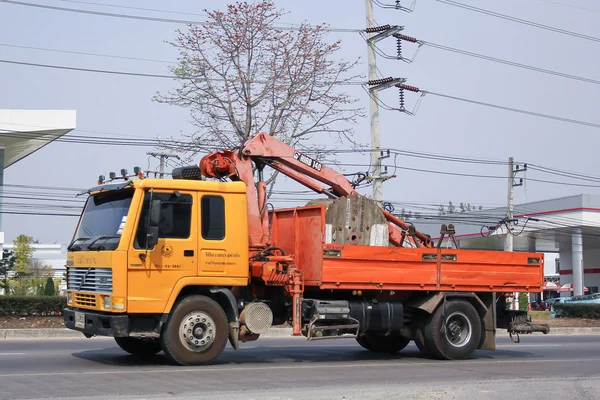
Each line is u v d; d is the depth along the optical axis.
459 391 9.20
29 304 21.80
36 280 49.41
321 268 12.75
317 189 14.85
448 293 14.21
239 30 25.97
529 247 64.56
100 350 14.86
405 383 10.46
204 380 10.32
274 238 14.00
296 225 13.42
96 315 11.52
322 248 12.76
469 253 14.45
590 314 30.70
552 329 26.41
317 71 26.42
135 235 11.45
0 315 21.48
